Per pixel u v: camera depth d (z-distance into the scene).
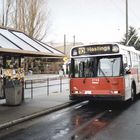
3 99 19.69
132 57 20.19
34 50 17.23
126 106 18.61
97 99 17.70
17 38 18.02
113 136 10.58
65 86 33.91
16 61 19.53
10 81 17.39
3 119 13.36
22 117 13.88
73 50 18.31
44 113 15.76
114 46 17.42
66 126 12.48
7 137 10.64
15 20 48.28
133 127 12.13
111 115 15.27
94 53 17.81
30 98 21.47
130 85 19.17
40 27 53.28
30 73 59.69
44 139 10.24
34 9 51.06
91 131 11.45
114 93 17.38
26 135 10.91
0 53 17.22
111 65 17.50
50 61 73.62
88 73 17.91
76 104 19.86
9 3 46.00
